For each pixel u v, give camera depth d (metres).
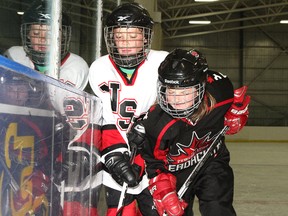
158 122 1.78
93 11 3.01
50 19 1.74
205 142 1.91
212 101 1.79
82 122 1.63
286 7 16.80
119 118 2.07
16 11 2.08
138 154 2.07
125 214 2.10
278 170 6.75
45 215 1.12
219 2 14.59
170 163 1.94
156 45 8.60
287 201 4.18
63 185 1.33
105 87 2.08
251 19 16.67
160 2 14.54
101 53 2.88
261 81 17.39
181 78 1.62
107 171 2.16
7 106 0.81
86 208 1.79
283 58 17.31
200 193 1.95
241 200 4.17
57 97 1.20
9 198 0.84
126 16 1.93
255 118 17.25
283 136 14.77
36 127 1.00
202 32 16.75
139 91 2.07
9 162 0.83
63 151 1.31
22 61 1.98
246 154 9.66
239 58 17.48
